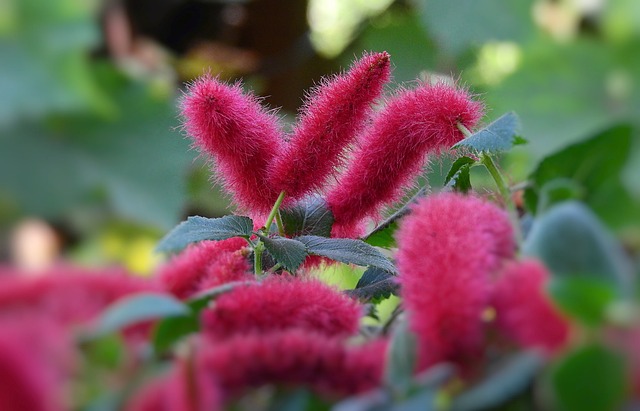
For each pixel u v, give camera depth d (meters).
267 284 0.36
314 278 0.39
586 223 0.29
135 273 0.32
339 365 0.31
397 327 0.33
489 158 0.38
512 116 0.38
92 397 0.29
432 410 0.28
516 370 0.27
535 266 0.29
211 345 0.32
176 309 0.31
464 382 0.29
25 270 0.31
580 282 0.26
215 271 0.39
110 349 0.29
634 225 0.32
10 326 0.28
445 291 0.31
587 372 0.25
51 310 0.30
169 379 0.30
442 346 0.30
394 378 0.30
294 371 0.31
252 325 0.34
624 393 0.25
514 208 0.37
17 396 0.27
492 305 0.30
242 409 0.31
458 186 0.41
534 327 0.27
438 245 0.32
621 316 0.25
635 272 0.28
